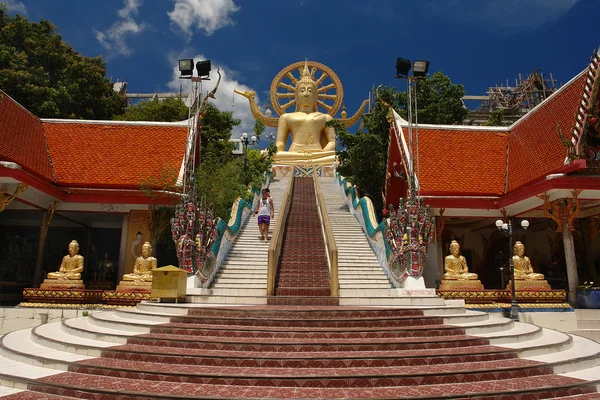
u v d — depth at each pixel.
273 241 14.31
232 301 12.02
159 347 7.93
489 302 14.52
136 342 8.33
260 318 9.05
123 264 17.16
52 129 19.23
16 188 15.06
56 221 21.00
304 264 15.75
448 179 17.62
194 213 13.59
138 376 6.73
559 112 16.73
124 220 17.56
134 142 19.16
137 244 17.34
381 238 16.06
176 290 11.87
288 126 42.41
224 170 21.45
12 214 20.47
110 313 11.41
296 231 19.34
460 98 28.31
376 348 7.78
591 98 14.09
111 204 17.56
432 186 17.25
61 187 17.08
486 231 21.70
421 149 18.59
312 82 43.25
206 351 7.53
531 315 14.09
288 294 13.43
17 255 20.84
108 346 8.04
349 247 17.66
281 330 8.35
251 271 15.34
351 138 25.34
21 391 6.49
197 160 20.55
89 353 7.88
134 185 17.03
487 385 6.55
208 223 14.23
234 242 18.05
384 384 6.45
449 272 15.41
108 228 21.64
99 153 18.62
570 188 14.24
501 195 17.20
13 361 8.02
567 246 14.82
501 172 18.16
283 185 30.69
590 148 14.31
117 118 30.77
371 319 9.12
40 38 29.94
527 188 15.52
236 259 16.38
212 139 29.91
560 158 15.06
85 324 10.41
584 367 7.79
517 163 17.67
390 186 21.12
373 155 23.69
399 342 7.90
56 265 20.97
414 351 7.68
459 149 18.88
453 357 7.43
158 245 20.20
